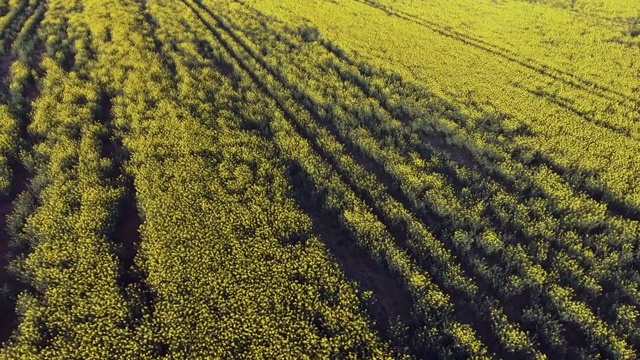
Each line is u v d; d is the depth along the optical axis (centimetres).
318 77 5566
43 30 6247
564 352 3016
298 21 6850
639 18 7200
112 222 3672
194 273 3253
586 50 6334
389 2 7744
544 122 4938
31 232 3538
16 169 4222
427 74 5716
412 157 4441
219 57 5988
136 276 3312
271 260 3366
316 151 4638
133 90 5106
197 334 2916
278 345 2855
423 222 3900
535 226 3759
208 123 4672
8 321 3100
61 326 2944
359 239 3631
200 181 4000
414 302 3275
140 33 6250
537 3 7925
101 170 4119
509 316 3272
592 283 3291
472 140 4622
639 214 3959
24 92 5162
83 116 4694
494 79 5672
